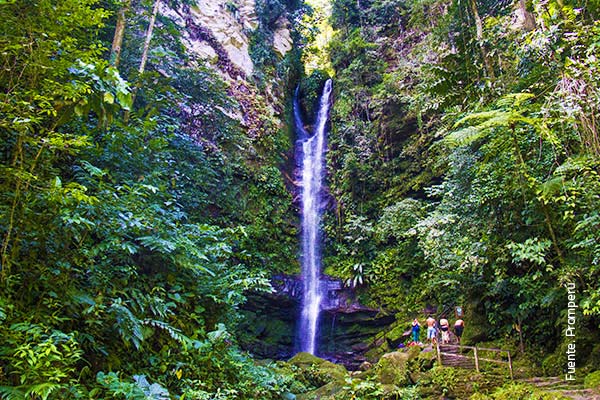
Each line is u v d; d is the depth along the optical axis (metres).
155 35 8.90
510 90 6.92
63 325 3.50
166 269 5.16
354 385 6.07
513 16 8.70
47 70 3.27
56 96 3.53
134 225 4.37
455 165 8.50
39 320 3.17
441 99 8.07
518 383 6.47
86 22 3.53
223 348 5.25
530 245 6.04
